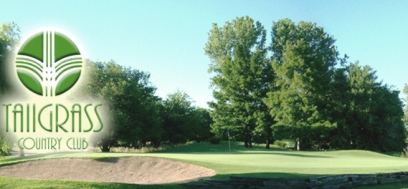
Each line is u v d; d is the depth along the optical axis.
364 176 16.88
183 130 61.31
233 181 15.21
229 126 53.97
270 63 57.66
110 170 24.58
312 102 50.47
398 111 54.12
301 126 49.38
